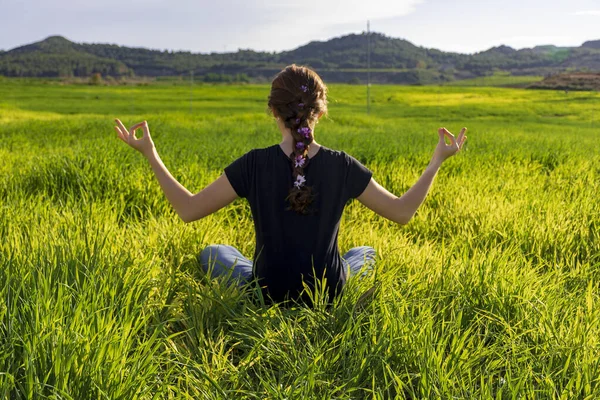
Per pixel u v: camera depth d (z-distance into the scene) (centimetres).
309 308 276
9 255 321
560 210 500
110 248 326
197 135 1394
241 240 416
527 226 446
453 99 8069
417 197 254
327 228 257
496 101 7544
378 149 904
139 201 526
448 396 199
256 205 253
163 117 2777
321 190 250
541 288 311
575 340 246
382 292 286
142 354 230
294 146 243
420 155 869
